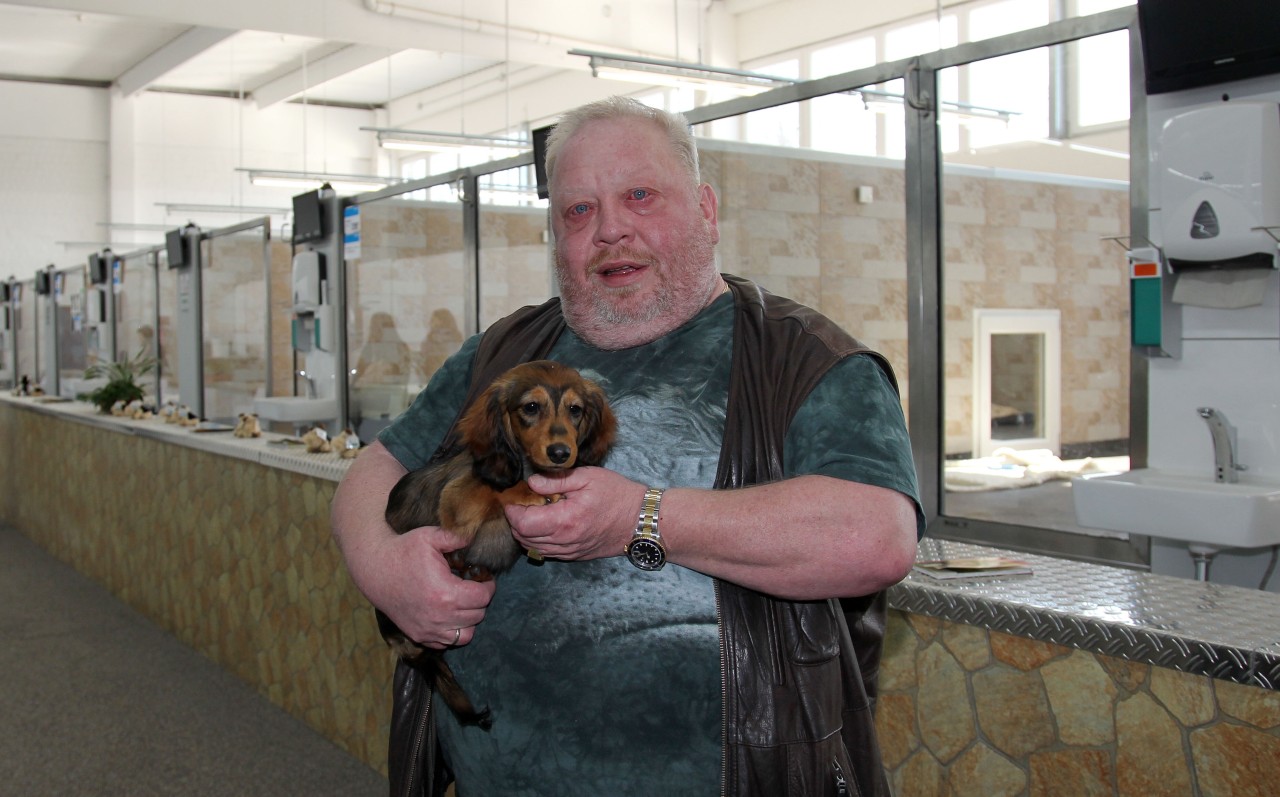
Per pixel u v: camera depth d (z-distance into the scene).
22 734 3.85
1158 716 1.61
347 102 16.95
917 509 1.27
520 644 1.39
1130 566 2.85
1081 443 5.97
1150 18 2.68
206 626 4.77
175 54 13.33
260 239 6.27
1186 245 2.68
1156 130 2.82
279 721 3.97
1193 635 1.54
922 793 2.00
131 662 4.73
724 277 1.63
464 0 9.73
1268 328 2.69
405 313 5.47
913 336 3.21
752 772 1.28
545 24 10.16
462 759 1.46
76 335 9.70
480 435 1.27
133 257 8.08
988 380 5.60
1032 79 4.18
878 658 1.47
